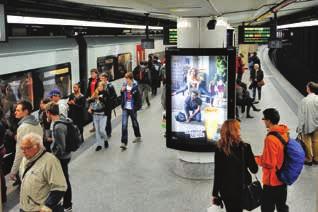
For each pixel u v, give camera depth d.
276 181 5.18
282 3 6.80
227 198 4.95
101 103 9.43
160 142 10.23
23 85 8.59
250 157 4.95
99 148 9.56
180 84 7.26
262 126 11.89
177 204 6.48
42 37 9.57
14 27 8.46
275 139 5.07
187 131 7.35
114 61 14.82
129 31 16.77
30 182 4.36
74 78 11.34
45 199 4.40
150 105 16.02
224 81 7.07
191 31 7.38
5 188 6.55
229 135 4.83
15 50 8.29
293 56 25.83
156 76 18.56
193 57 7.11
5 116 7.90
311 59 20.36
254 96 15.78
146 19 13.08
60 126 5.86
